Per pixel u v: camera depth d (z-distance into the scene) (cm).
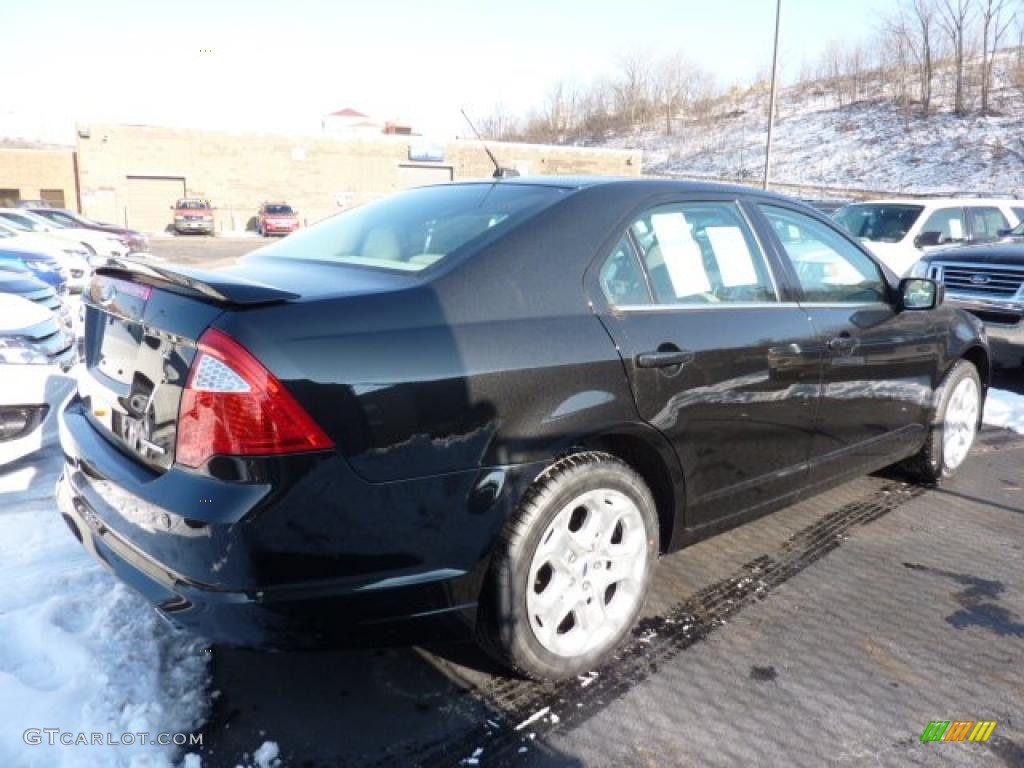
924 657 291
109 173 3734
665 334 282
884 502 442
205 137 3872
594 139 7219
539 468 247
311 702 256
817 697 266
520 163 4456
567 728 248
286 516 212
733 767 233
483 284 252
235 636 216
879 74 6209
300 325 219
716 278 315
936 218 1073
